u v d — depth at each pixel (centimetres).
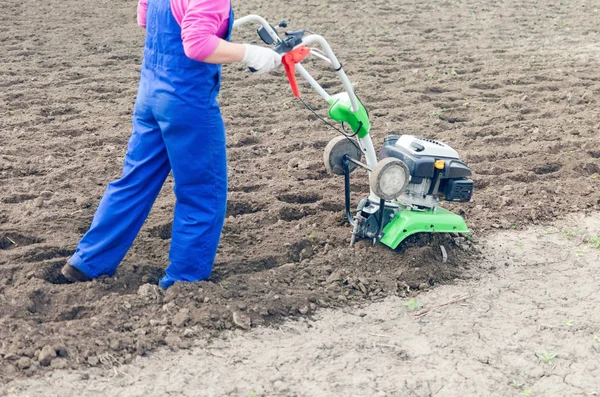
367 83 887
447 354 410
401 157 488
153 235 522
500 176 649
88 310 425
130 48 986
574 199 617
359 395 371
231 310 429
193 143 412
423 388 380
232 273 481
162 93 403
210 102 411
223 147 427
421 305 459
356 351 409
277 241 519
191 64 398
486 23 1248
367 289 471
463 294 472
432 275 488
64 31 1055
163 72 403
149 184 436
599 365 404
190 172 421
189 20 382
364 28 1180
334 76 910
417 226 490
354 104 462
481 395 377
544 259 522
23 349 380
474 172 661
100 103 778
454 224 495
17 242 503
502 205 599
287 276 476
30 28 1059
